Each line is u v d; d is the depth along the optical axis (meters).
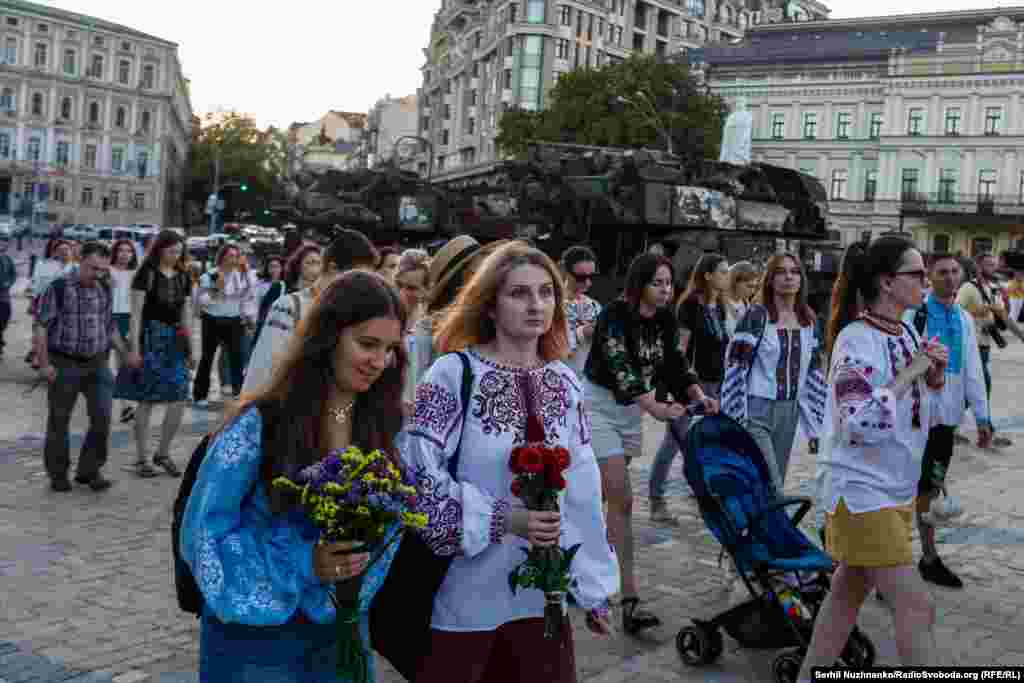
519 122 55.00
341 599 2.51
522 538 2.94
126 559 5.99
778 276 6.07
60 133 99.44
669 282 5.36
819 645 3.94
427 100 100.94
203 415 11.23
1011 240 63.44
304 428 2.49
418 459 2.89
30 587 5.43
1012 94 63.03
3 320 15.42
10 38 96.38
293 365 2.54
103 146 102.12
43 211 92.62
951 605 5.75
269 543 2.48
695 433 5.05
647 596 5.73
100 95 101.44
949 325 6.16
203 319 12.01
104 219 102.31
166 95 105.50
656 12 80.88
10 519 6.75
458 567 2.95
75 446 9.30
